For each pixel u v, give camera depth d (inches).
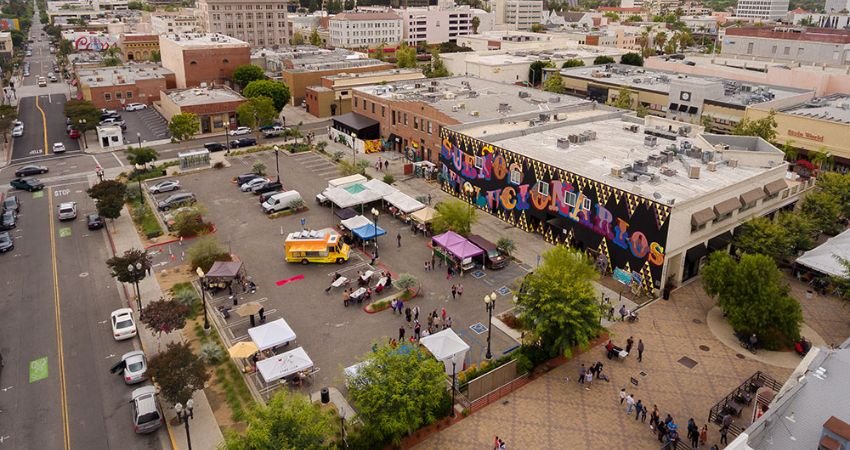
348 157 3587.6
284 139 4042.8
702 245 2108.8
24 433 1434.5
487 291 2076.8
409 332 1828.2
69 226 2655.0
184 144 3951.8
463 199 2876.5
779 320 1702.8
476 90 3900.1
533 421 1473.9
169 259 2325.3
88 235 2564.0
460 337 1812.3
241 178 3144.7
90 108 4128.9
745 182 2174.0
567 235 2337.6
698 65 4997.5
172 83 5669.3
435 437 1422.2
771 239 2049.7
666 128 2883.9
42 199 2979.8
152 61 7500.0
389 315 1927.9
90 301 2028.8
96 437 1424.7
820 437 1077.1
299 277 2185.0
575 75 4881.9
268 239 2506.2
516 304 1822.1
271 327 1701.5
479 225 2610.7
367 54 7386.8
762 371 1643.7
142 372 1600.6
